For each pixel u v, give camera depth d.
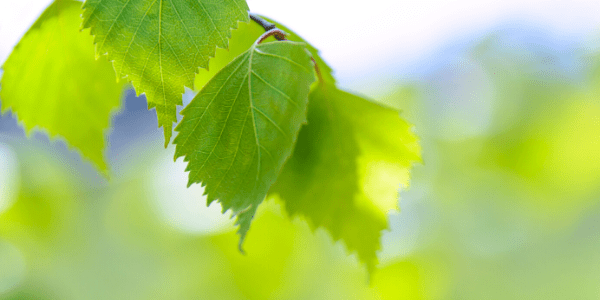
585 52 1.44
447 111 1.68
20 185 1.33
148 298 1.38
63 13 0.64
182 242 1.32
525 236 1.55
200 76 0.63
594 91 1.42
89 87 0.71
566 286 1.47
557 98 1.46
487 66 1.61
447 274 1.47
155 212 1.46
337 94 0.69
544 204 1.51
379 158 0.74
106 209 1.51
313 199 0.74
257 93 0.48
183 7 0.46
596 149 1.40
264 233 1.08
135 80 0.46
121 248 1.48
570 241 1.48
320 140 0.72
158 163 1.54
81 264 1.44
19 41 0.63
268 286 1.10
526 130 1.49
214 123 0.47
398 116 0.71
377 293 1.34
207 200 0.47
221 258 1.12
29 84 0.67
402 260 1.40
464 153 1.62
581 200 1.47
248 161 0.48
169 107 0.46
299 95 0.48
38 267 1.39
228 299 1.12
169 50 0.46
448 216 1.57
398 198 0.74
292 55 0.49
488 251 1.54
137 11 0.45
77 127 0.73
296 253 1.14
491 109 1.58
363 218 0.74
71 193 1.46
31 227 1.35
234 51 0.62
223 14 0.46
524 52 1.55
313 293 1.21
